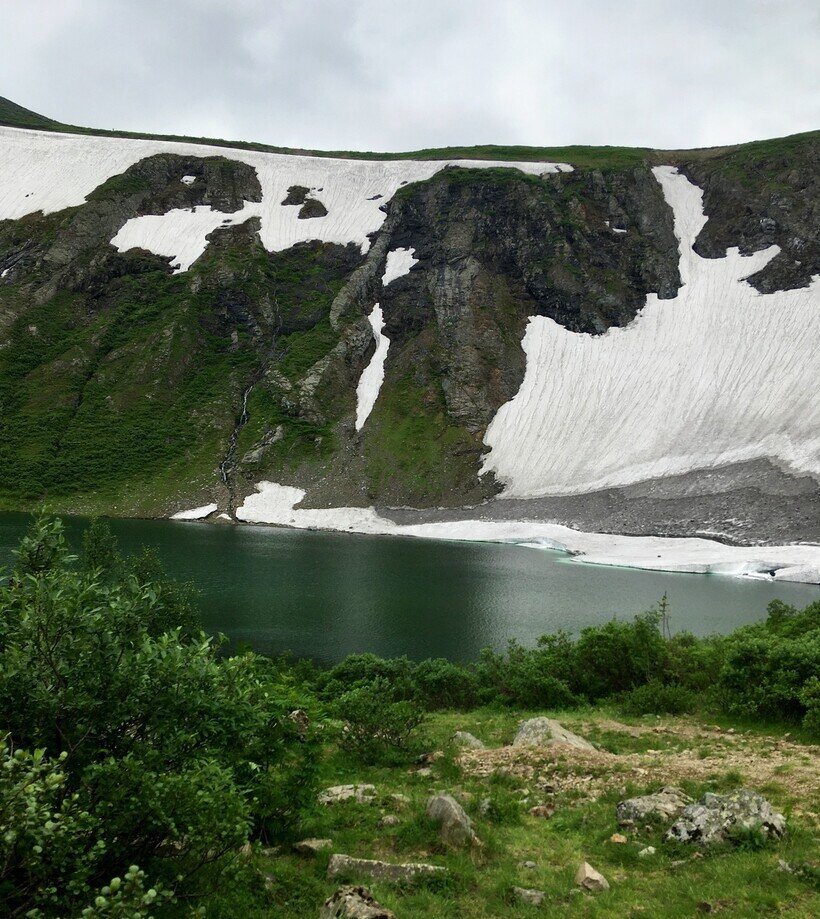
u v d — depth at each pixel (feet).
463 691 78.28
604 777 41.11
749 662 61.26
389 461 343.05
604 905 25.36
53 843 18.45
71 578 25.75
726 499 259.19
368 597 155.84
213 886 23.80
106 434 347.77
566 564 215.51
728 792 36.91
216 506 313.94
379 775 44.75
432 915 24.80
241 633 124.16
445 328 406.00
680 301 401.90
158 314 410.52
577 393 367.66
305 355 395.96
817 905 24.09
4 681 22.43
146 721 25.23
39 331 388.98
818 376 316.81
